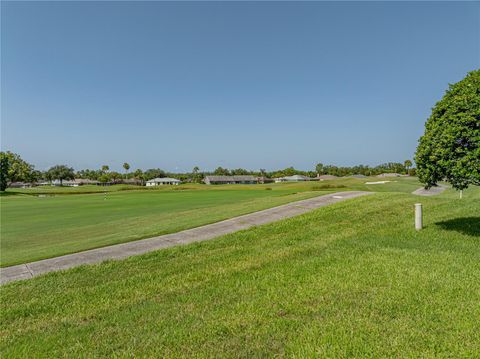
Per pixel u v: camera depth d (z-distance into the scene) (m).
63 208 24.75
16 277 6.23
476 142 6.54
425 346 3.08
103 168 150.75
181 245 8.09
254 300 4.36
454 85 7.56
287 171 137.62
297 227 9.48
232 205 17.44
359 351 3.04
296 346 3.16
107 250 8.10
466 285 4.53
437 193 34.16
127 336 3.56
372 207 11.67
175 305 4.37
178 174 146.50
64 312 4.36
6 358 3.23
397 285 4.61
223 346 3.24
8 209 25.23
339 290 4.52
